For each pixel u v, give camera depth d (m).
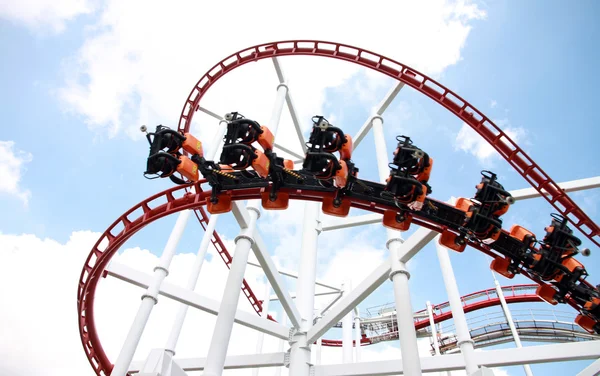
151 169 7.49
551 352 9.88
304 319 13.11
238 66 17.98
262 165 7.68
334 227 15.84
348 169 8.06
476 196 8.51
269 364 12.79
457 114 14.41
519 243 8.99
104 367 16.44
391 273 10.06
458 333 10.83
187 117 18.38
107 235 13.16
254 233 11.41
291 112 17.67
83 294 13.98
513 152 13.27
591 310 9.16
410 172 7.70
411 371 8.47
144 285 12.85
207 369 9.27
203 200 10.59
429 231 9.34
